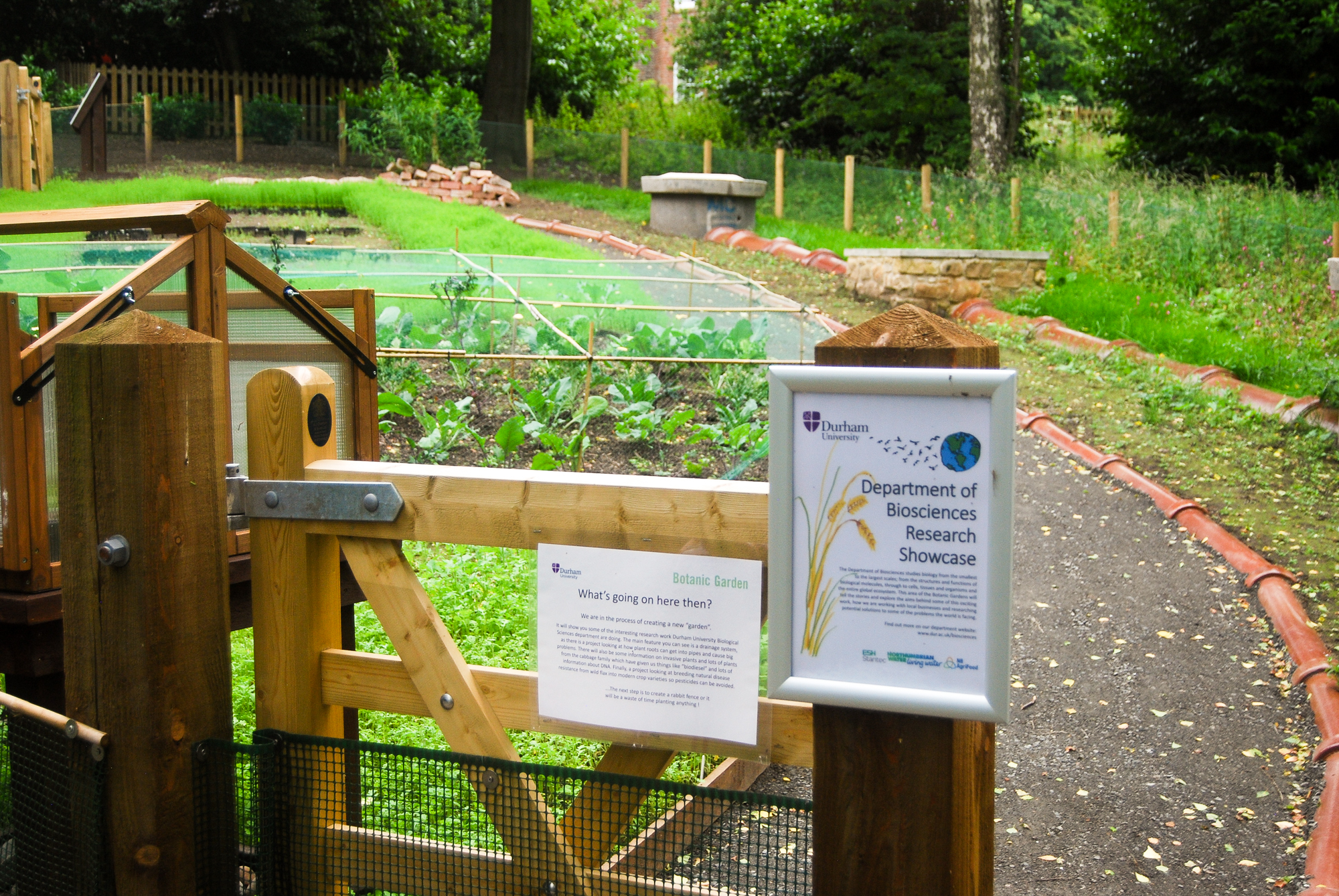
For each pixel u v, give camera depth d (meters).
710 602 1.98
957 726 1.74
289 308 3.41
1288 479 7.27
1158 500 6.95
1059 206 15.25
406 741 3.93
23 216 3.18
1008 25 24.36
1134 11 19.78
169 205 3.08
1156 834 3.81
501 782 2.20
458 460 7.76
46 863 2.43
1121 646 5.26
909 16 24.20
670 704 2.03
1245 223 13.45
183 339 2.28
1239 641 5.24
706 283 11.38
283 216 15.35
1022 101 22.89
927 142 23.52
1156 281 13.09
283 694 2.43
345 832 2.37
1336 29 17.47
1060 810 3.97
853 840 1.80
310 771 2.37
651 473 7.68
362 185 17.06
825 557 1.74
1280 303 11.44
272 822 2.34
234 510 3.24
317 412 2.40
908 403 1.68
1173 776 4.18
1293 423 8.29
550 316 10.59
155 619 2.26
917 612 1.70
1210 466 7.53
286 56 25.61
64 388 2.26
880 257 12.69
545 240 14.34
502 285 10.38
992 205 15.81
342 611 3.59
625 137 20.95
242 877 2.67
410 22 26.31
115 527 2.24
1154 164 19.95
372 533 2.29
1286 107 18.48
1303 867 3.56
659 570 2.00
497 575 5.51
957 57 23.42
